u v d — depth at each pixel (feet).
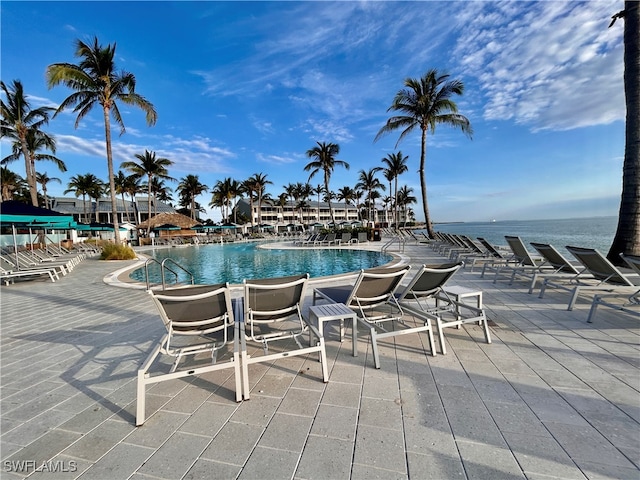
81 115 49.26
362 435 5.72
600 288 13.00
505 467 4.82
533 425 5.83
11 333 12.92
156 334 12.14
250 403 6.97
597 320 11.94
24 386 8.14
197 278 34.81
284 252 61.05
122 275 30.99
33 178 73.15
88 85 47.16
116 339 11.73
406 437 5.62
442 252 43.24
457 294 11.76
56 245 62.85
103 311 16.30
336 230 78.59
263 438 5.74
